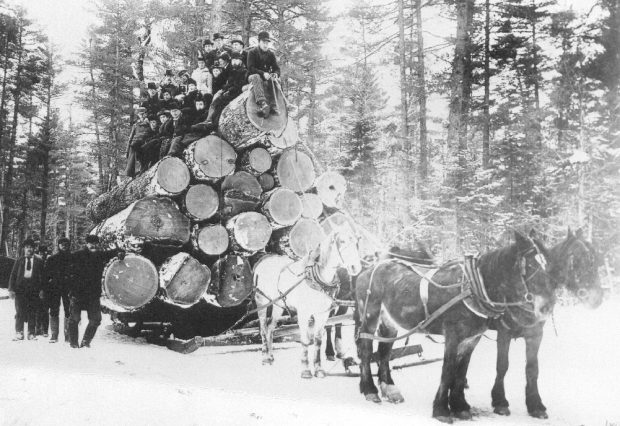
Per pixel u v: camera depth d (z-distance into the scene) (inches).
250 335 428.5
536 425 225.8
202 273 404.2
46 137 1456.7
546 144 634.8
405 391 290.0
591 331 396.5
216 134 417.7
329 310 329.1
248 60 417.1
